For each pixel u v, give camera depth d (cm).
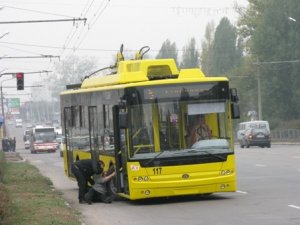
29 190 2391
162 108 1911
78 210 1902
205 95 1933
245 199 1970
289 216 1573
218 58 11531
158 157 1888
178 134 1911
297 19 8662
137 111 1903
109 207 1952
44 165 4897
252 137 6272
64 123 2723
